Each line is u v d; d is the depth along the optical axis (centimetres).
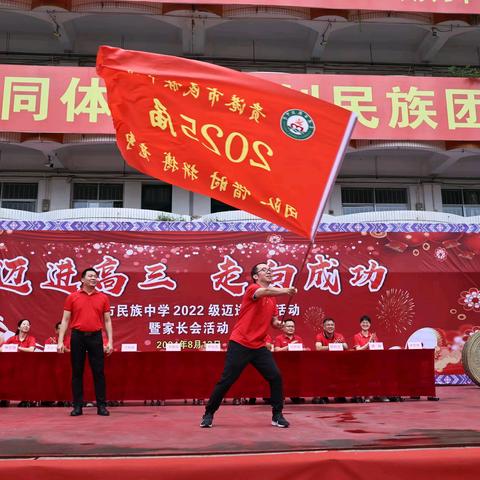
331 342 748
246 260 937
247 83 470
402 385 657
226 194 457
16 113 1129
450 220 1288
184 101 471
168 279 920
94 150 1409
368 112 1184
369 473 277
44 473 264
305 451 290
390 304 937
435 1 1284
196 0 1234
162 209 1445
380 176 1478
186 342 907
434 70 1524
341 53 1530
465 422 418
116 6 1302
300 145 460
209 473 270
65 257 913
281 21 1420
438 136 1188
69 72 1157
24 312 889
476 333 716
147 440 333
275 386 409
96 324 521
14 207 1412
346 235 955
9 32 1456
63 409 593
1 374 631
